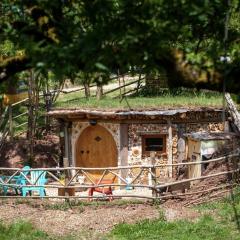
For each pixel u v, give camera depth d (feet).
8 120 89.66
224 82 14.40
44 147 84.28
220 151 55.26
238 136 57.52
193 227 42.52
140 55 12.81
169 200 49.14
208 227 42.42
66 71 12.92
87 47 12.46
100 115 69.00
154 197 48.57
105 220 45.14
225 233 41.16
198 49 15.85
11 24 16.12
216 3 14.76
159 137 70.33
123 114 68.03
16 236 42.80
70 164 73.36
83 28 15.57
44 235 43.01
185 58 14.42
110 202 49.65
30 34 15.23
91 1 14.26
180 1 13.20
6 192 56.85
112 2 14.32
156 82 77.87
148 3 13.34
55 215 46.78
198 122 70.28
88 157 72.43
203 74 14.39
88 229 43.96
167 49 14.43
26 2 15.80
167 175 69.92
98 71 13.05
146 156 70.08
